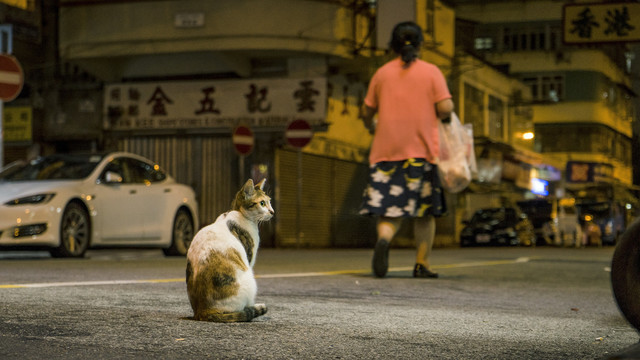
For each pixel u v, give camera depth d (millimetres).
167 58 20203
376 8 20297
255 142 20312
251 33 19031
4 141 20750
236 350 3043
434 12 27266
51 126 20578
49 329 3412
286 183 20859
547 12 44625
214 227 3828
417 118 7438
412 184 7414
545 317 4703
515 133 37469
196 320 3742
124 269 8141
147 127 20188
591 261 12711
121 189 11297
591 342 3645
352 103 23375
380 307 4938
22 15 20031
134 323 3650
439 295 6000
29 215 9844
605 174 44938
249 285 3752
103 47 19641
